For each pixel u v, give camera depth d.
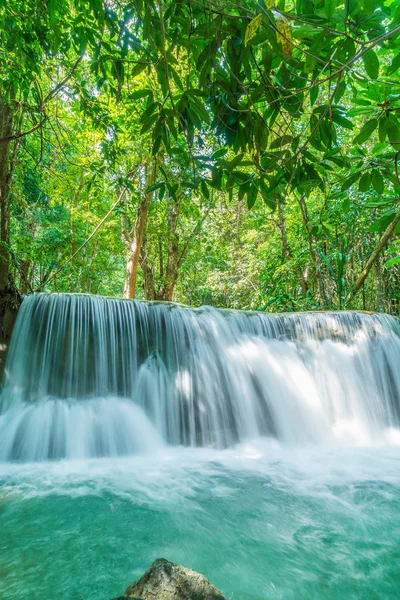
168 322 6.32
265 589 2.12
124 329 6.02
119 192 9.49
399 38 1.35
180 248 16.08
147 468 4.36
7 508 3.12
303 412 6.23
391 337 7.31
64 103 7.61
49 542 2.56
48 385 5.50
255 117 1.61
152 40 1.71
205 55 1.50
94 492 3.53
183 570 1.77
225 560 2.41
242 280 17.72
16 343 5.63
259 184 1.80
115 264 19.06
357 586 2.16
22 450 4.57
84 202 12.23
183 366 6.13
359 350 7.06
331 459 4.88
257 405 6.10
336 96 1.54
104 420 5.17
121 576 2.18
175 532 2.76
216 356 6.34
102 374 5.74
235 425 5.82
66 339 5.69
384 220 1.83
